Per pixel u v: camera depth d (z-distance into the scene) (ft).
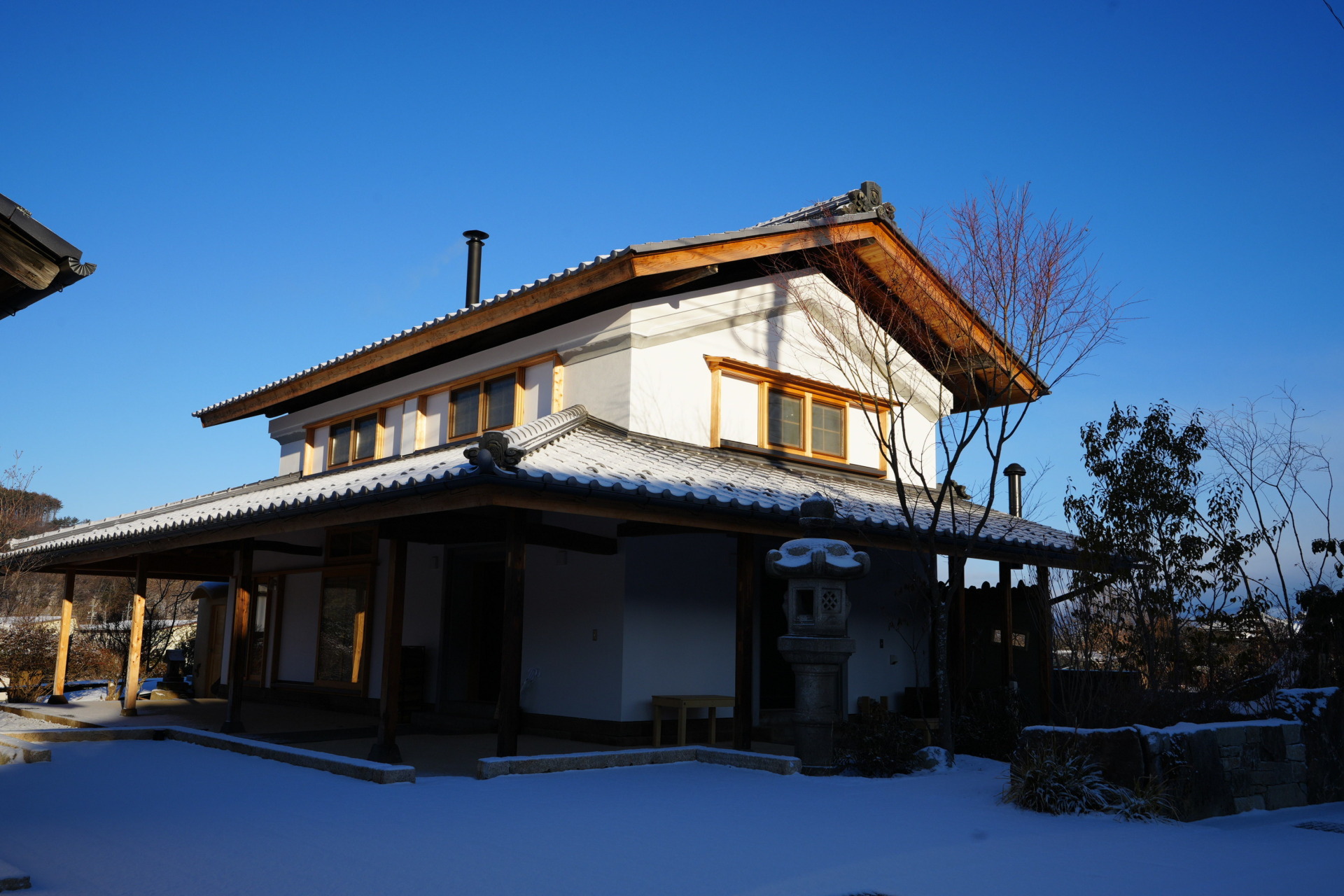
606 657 37.73
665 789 25.21
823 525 31.99
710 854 17.71
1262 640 38.75
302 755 28.14
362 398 53.88
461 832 19.07
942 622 33.32
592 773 27.61
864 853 18.21
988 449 34.45
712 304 42.01
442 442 47.85
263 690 55.93
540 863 16.61
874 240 41.60
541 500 26.99
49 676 60.34
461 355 47.55
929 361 49.39
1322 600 38.22
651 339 39.83
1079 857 18.69
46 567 51.96
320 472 56.85
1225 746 26.94
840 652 30.12
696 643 40.22
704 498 29.86
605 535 37.93
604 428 37.96
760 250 39.29
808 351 45.57
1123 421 38.09
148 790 23.71
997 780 28.76
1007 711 37.47
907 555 49.67
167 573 56.39
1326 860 19.31
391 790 23.85
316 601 53.52
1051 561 41.81
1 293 18.11
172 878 15.08
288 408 59.93
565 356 42.24
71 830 18.67
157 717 45.73
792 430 44.62
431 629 45.37
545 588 40.98
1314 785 29.66
